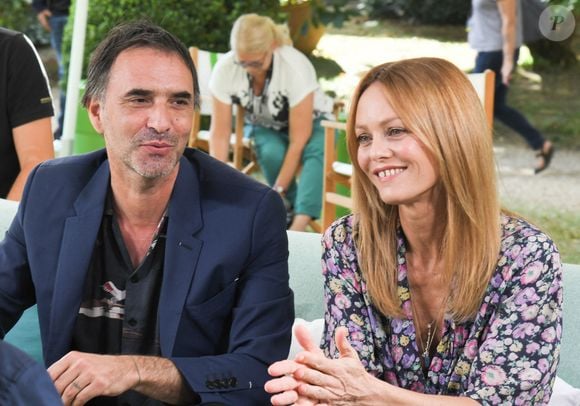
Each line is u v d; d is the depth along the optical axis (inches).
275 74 210.5
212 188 88.7
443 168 81.5
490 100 198.4
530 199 276.8
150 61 81.8
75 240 87.0
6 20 409.1
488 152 82.3
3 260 90.8
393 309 86.1
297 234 114.3
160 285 87.4
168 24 291.3
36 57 137.3
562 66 393.1
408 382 87.1
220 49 302.2
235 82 217.6
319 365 77.4
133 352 87.4
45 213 88.9
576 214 265.3
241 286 88.1
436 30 444.1
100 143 222.8
